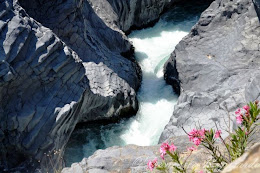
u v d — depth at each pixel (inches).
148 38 939.3
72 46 715.4
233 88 648.4
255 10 726.5
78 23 716.0
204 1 1046.4
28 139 531.8
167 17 1002.7
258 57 685.3
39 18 704.4
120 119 718.5
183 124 614.5
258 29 715.4
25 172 526.9
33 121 533.3
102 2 878.4
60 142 577.6
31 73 532.7
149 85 798.5
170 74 780.6
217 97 631.8
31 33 536.7
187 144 382.0
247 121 179.9
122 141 674.8
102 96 663.8
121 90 703.1
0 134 519.2
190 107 634.2
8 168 526.0
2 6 521.7
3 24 513.3
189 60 740.0
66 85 577.9
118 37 837.2
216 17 773.3
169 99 754.8
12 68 501.0
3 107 517.3
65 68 571.2
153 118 717.9
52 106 550.6
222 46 738.8
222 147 291.3
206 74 705.6
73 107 566.3
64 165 589.9
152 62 856.3
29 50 529.0
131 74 767.1
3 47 504.1
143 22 964.0
